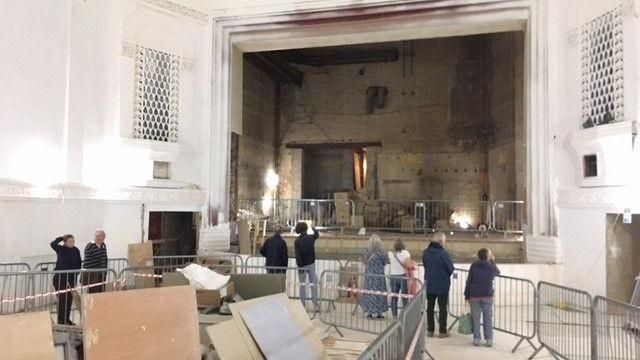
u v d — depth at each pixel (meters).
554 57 10.98
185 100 12.74
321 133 21.98
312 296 8.73
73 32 10.28
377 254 8.71
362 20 12.58
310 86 22.22
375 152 21.30
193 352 4.30
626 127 8.88
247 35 13.30
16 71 8.79
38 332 3.69
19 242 8.74
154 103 12.20
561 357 6.24
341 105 21.89
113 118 11.41
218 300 6.62
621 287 9.59
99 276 8.30
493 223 14.90
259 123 19.91
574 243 10.30
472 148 19.97
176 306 4.29
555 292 8.60
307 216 17.95
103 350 3.72
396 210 19.62
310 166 22.66
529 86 11.42
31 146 9.10
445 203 19.06
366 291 7.57
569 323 7.09
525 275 10.17
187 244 13.64
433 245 7.88
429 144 20.73
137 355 3.90
